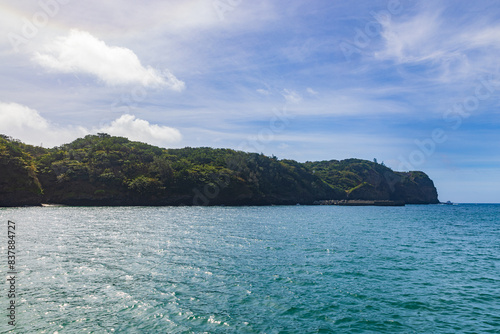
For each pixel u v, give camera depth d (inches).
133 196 5374.0
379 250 1240.8
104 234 1589.6
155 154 6717.5
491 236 1844.2
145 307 589.9
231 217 3051.2
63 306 588.4
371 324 534.0
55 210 3789.4
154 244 1295.5
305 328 514.3
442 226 2502.5
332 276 829.2
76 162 5438.0
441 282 792.3
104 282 743.1
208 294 670.5
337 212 4498.0
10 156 4761.3
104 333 482.0
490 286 762.8
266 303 623.2
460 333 504.7
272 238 1534.2
